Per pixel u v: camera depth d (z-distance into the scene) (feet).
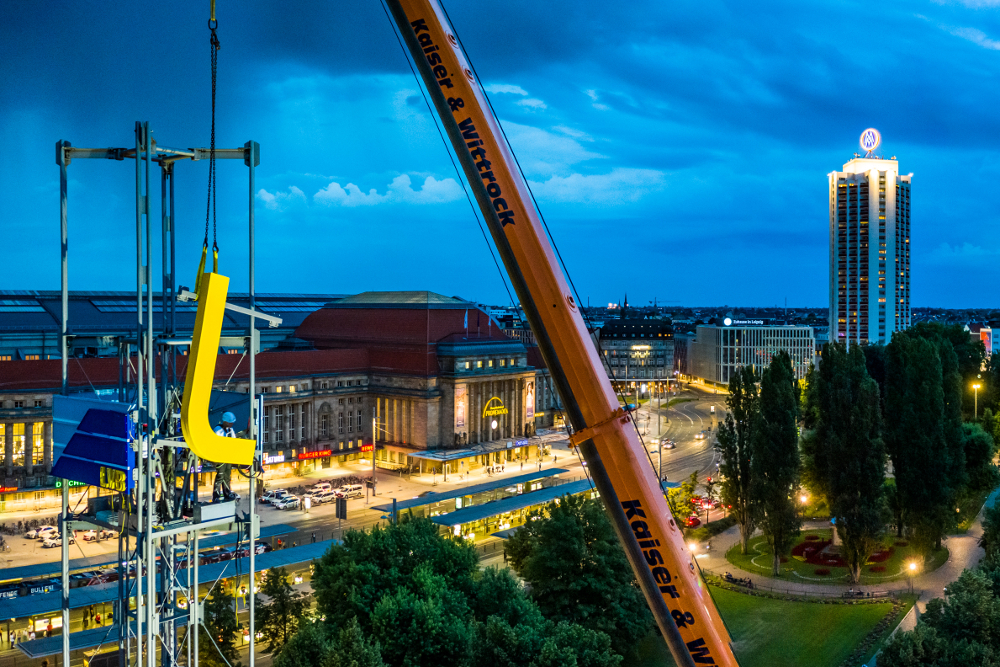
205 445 122.83
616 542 281.74
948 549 399.44
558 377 92.73
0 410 476.13
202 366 121.60
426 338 632.79
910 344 380.99
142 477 123.44
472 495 503.61
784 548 359.66
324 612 263.70
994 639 238.48
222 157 135.44
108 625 291.17
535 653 212.84
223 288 123.13
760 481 361.30
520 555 320.91
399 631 233.14
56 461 132.57
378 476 600.80
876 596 329.52
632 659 283.18
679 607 92.89
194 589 137.49
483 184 92.84
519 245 91.66
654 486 92.17
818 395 373.40
